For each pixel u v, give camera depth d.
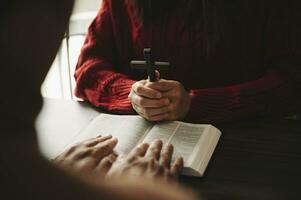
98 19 0.92
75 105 0.79
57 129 0.69
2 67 0.26
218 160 0.59
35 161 0.26
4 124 0.27
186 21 0.82
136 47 0.87
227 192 0.52
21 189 0.25
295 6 0.81
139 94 0.70
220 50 0.82
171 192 0.31
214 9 0.79
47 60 0.29
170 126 0.66
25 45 0.27
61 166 0.28
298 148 0.61
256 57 0.84
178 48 0.83
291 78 0.77
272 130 0.67
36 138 0.29
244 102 0.72
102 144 0.54
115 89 0.80
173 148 0.57
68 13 0.29
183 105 0.71
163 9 0.82
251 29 0.82
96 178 0.29
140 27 0.85
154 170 0.42
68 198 0.26
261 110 0.72
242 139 0.64
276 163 0.57
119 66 0.92
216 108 0.72
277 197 0.51
